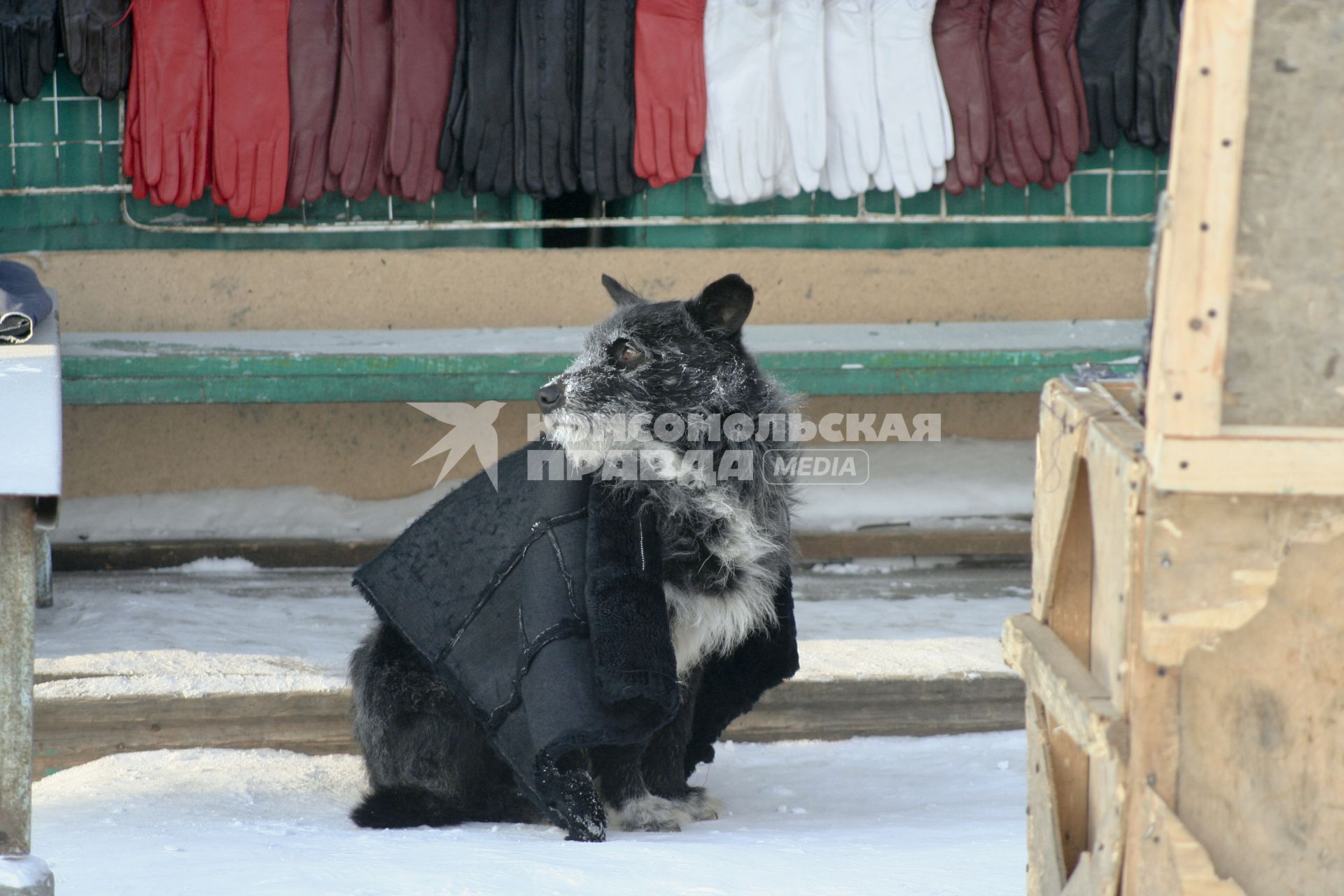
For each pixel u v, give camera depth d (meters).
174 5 14.84
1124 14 16.02
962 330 16.39
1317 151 3.98
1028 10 15.82
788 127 15.48
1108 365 5.45
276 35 14.98
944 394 17.77
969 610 14.60
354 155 15.32
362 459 17.20
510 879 6.30
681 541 8.93
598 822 8.27
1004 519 16.98
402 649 9.56
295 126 15.25
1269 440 3.96
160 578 15.59
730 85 15.34
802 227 16.86
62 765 11.52
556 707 8.31
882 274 17.06
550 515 8.97
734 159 15.48
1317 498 4.07
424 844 7.73
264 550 16.23
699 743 10.20
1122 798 4.32
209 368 14.16
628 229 16.81
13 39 14.94
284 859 6.95
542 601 8.70
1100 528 4.57
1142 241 17.33
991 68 15.93
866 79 15.63
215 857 7.09
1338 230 3.99
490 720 8.76
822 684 12.12
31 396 5.96
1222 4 3.86
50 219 15.94
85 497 16.64
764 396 9.43
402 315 16.59
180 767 11.23
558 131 15.37
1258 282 4.01
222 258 16.28
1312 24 3.95
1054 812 4.98
